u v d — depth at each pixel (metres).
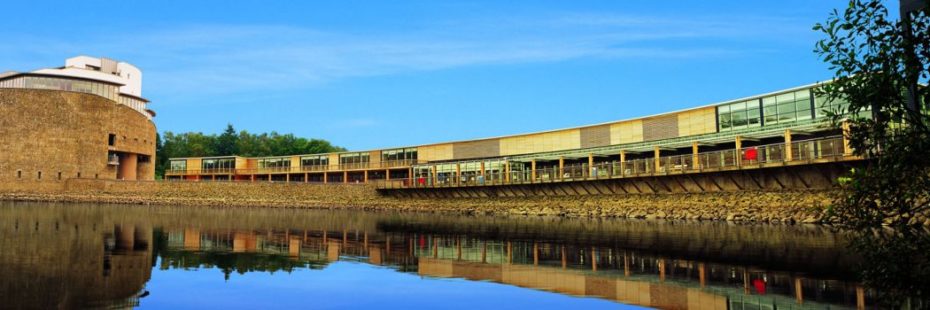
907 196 8.46
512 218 48.84
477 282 15.48
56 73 91.38
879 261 9.42
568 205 53.75
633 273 16.73
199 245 23.95
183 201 76.44
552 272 17.16
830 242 22.73
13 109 85.38
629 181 51.38
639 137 61.41
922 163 8.11
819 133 42.94
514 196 64.19
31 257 18.69
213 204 75.56
